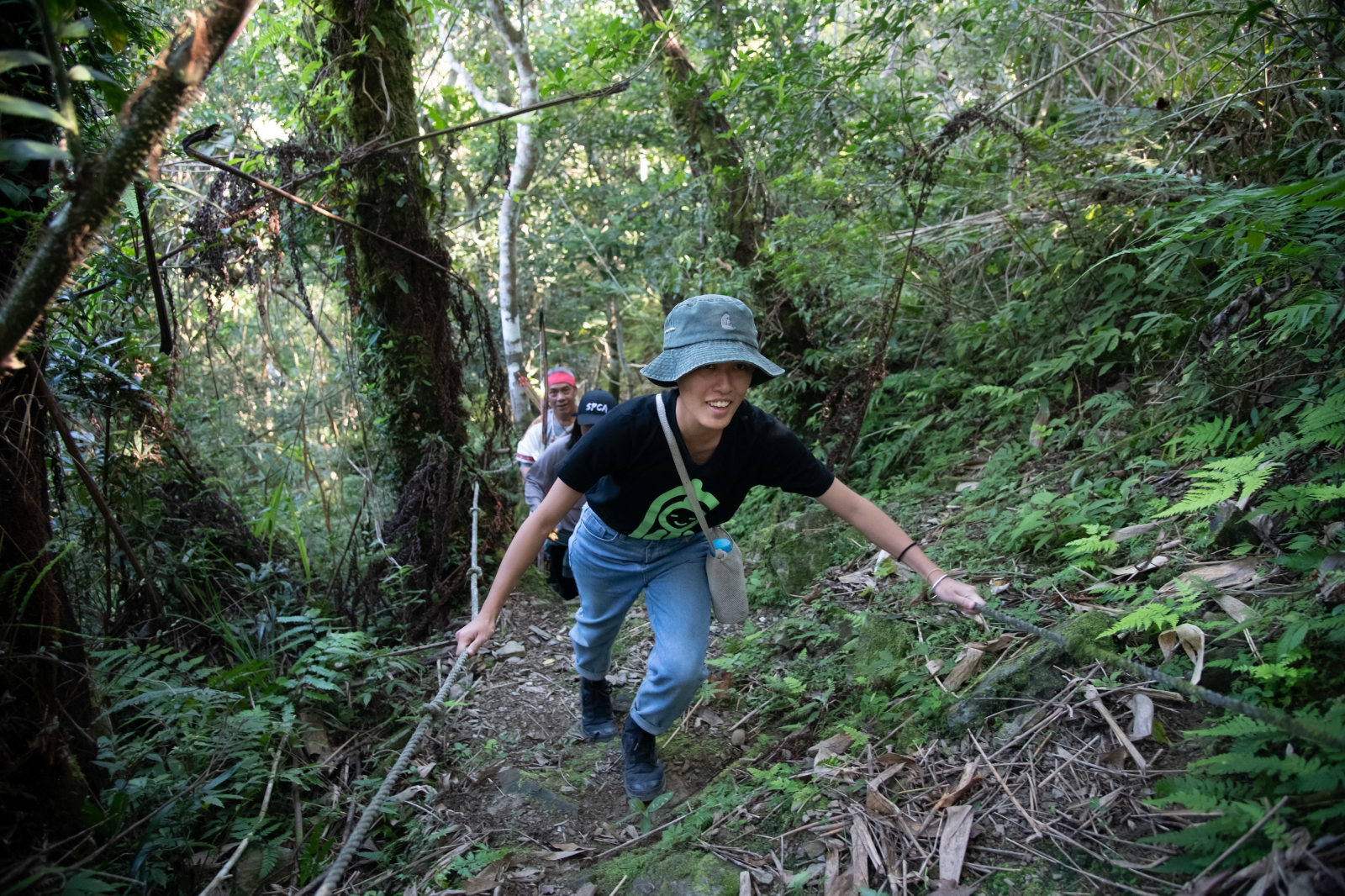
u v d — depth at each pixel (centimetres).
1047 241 455
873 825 224
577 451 244
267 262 460
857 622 337
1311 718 187
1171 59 468
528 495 448
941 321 539
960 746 243
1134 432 376
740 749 307
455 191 1042
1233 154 401
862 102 510
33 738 216
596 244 1030
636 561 279
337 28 461
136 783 255
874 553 402
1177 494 319
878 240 510
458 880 254
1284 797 174
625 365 1188
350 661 374
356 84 465
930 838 215
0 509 222
